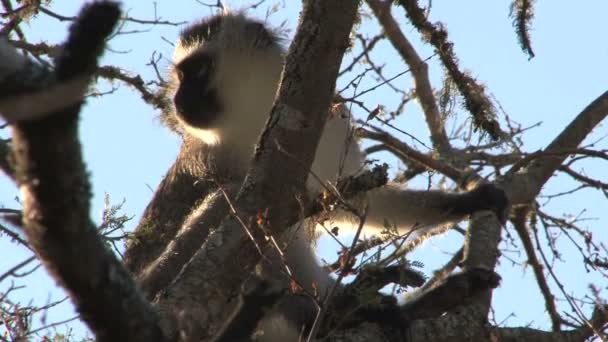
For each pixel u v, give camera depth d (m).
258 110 12.37
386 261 7.61
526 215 12.20
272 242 7.50
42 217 3.75
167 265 9.40
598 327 10.01
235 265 7.32
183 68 13.02
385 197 11.45
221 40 12.96
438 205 11.34
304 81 7.47
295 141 7.46
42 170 3.61
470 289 9.87
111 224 7.79
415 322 9.22
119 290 4.36
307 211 7.71
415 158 11.90
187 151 12.69
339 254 7.87
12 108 3.36
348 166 11.41
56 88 3.41
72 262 3.99
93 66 3.57
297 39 7.55
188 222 10.09
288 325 9.79
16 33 9.59
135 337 4.46
